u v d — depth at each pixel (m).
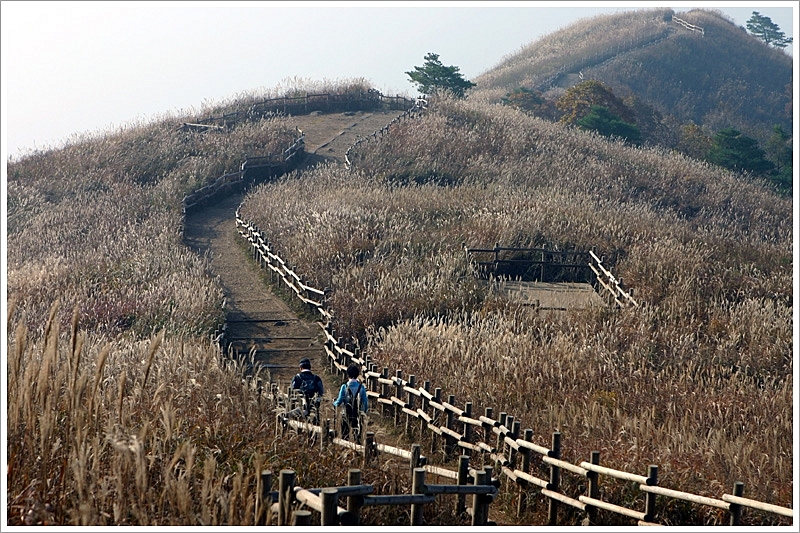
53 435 7.65
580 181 40.28
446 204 33.19
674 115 100.00
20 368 7.43
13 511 6.87
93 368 12.35
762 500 10.49
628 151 51.34
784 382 16.66
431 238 28.20
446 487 8.68
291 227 30.44
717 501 9.33
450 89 73.56
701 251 28.08
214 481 8.52
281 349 21.14
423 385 14.55
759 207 43.38
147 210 35.47
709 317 21.72
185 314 21.14
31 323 19.31
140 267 25.67
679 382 16.08
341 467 10.16
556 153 46.41
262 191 38.06
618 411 13.31
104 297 22.36
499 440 12.27
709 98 108.56
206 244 32.41
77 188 39.97
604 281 25.91
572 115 66.38
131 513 7.34
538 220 29.80
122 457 7.28
